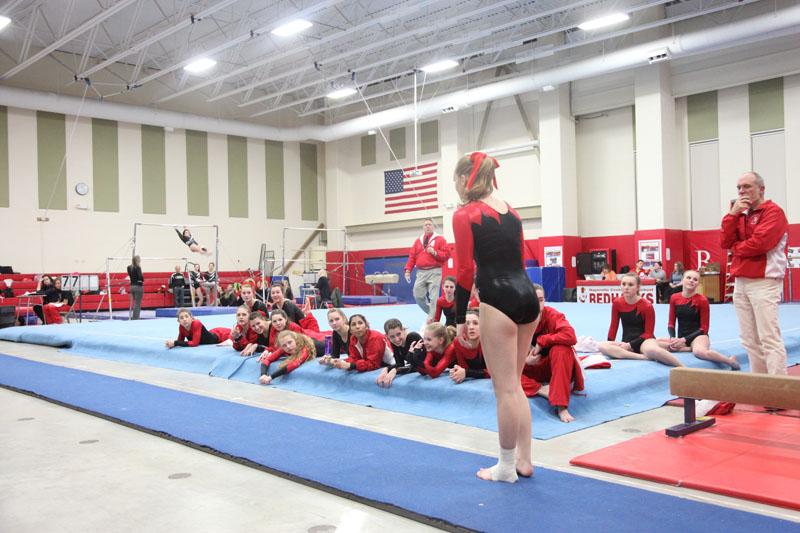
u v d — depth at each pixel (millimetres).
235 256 23438
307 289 20391
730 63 16062
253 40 18391
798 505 2742
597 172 18562
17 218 19141
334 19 17203
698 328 6160
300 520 2822
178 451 4008
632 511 2762
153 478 3455
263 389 6133
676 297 6297
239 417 4852
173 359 7848
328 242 25531
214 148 23062
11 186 19047
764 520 2637
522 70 18984
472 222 3062
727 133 16438
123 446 4148
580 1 13992
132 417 4902
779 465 3301
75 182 20188
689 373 3951
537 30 17984
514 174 20094
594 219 18656
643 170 16906
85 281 18328
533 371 4789
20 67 16906
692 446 3695
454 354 5250
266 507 2988
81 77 17844
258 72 20906
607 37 15625
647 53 15477
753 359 4758
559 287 17531
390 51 19406
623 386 5051
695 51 14992
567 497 2951
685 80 16812
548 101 18359
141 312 17906
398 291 23047
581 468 3418
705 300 6098
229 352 7402
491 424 4457
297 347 6457
